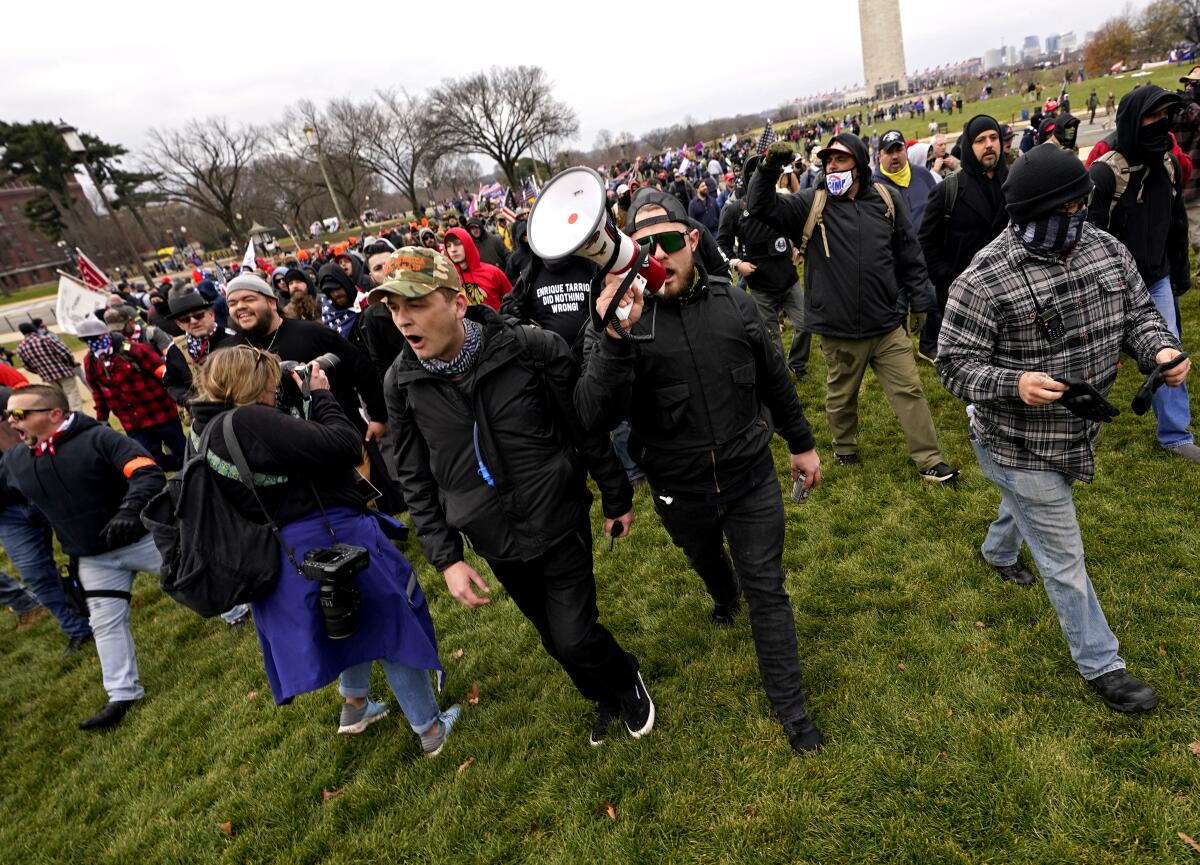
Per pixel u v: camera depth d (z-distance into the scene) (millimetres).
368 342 4227
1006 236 2166
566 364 2195
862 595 3127
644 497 4582
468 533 2225
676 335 2211
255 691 3525
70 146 20469
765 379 2379
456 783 2627
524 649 3375
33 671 4426
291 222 58375
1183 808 1932
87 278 14133
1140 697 2211
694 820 2248
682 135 96938
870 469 4199
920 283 3748
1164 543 2973
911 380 3791
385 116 53188
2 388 5008
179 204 64875
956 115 42438
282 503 2334
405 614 2523
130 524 3223
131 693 3689
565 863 2217
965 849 1984
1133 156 3387
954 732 2318
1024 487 2248
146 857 2676
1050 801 2033
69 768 3361
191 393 4848
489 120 54281
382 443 4418
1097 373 2186
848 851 2043
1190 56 42969
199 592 2201
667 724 2645
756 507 2350
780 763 2357
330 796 2744
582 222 1569
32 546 4410
